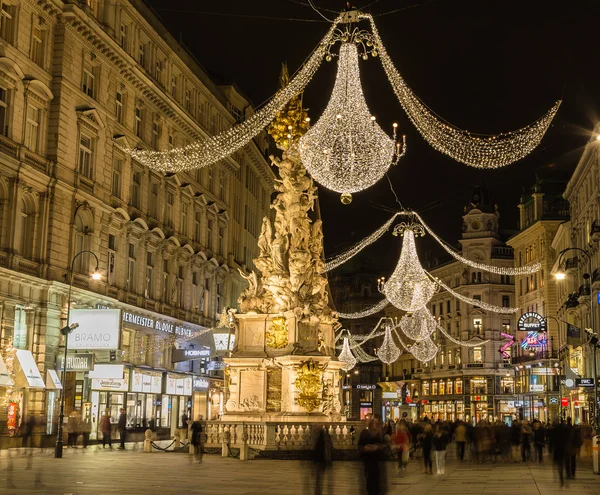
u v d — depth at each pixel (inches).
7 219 1498.5
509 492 829.2
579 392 2576.3
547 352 3208.7
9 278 1476.4
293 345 1278.3
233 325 1352.1
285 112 1349.7
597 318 2340.1
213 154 2443.4
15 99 1520.7
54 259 1615.4
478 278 4207.7
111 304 1828.2
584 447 1790.1
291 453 1202.6
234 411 1300.4
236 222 2851.9
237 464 1105.4
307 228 1339.8
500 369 4121.6
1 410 1453.0
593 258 2449.6
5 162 1470.2
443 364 4468.5
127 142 1947.6
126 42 1968.5
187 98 2388.0
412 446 1507.1
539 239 3580.2
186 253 2308.1
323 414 1278.3
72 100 1701.5
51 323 1599.4
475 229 4266.7
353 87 960.3
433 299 4687.5
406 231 2413.9
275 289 1311.5
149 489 772.0
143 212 2053.4
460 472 1143.0
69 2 1659.7
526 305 3782.0
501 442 1444.4
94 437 1734.7
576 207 2824.8
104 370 1674.5
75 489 764.0
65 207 1664.6
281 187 1339.8
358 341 5585.6
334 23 975.0
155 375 2065.7
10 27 1519.4
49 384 1555.1
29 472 956.0
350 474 1007.6
